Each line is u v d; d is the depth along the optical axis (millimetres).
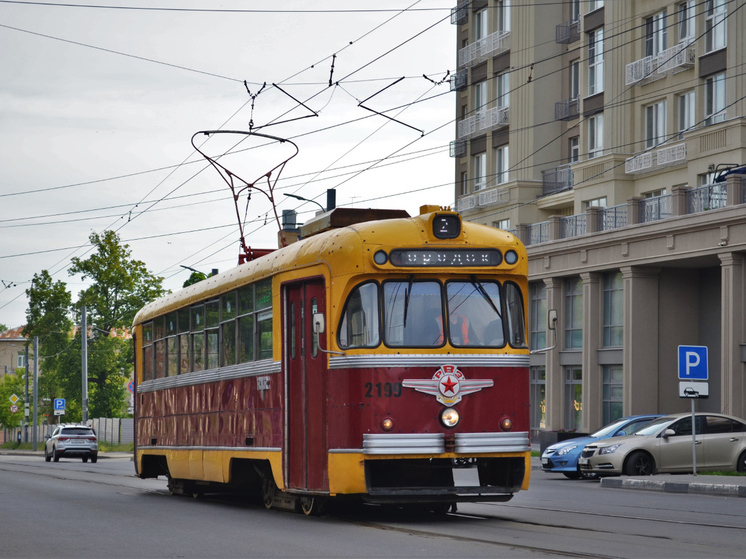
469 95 49094
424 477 12555
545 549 9641
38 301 76250
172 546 10297
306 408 12891
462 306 12320
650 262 32906
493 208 46375
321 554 9453
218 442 15727
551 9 44750
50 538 11156
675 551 9602
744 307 29719
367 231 12281
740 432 23078
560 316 38094
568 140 44312
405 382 11938
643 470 22406
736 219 29203
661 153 35469
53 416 85062
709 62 34000
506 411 12242
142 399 20516
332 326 12312
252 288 14695
